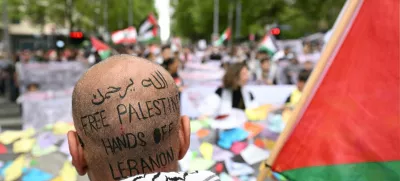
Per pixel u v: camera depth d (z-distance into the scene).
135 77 1.02
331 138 1.70
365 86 1.71
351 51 1.73
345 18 1.70
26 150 2.75
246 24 35.97
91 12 35.00
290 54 12.48
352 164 1.67
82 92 1.02
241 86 4.39
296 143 1.75
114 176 1.01
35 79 10.69
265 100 6.10
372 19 1.72
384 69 1.70
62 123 3.10
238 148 3.04
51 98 6.06
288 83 9.45
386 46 1.70
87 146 1.02
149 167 1.02
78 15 33.09
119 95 1.00
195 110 5.39
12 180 2.62
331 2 27.11
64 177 2.59
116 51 8.70
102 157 1.01
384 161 1.64
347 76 1.73
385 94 1.68
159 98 1.03
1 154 2.81
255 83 8.47
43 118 6.02
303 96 1.74
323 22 30.58
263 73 8.55
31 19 32.50
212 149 2.92
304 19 33.06
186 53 17.14
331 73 1.74
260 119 3.37
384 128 1.66
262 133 3.30
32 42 43.56
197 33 62.09
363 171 1.65
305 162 1.72
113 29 46.41
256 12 34.09
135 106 1.00
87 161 1.04
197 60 17.84
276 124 3.38
